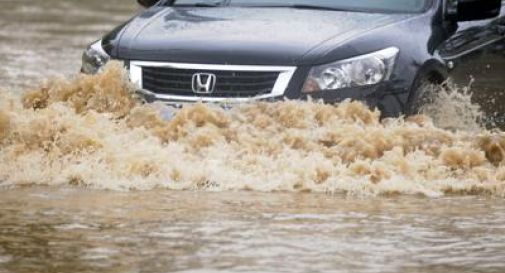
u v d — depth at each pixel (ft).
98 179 53.21
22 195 50.72
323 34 61.41
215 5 68.08
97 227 44.88
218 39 61.46
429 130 56.44
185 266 38.99
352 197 51.44
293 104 57.41
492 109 68.39
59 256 40.32
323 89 59.47
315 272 38.34
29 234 43.68
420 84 61.77
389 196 51.90
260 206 49.01
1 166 54.34
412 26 63.62
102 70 61.62
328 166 53.83
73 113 58.08
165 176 53.42
